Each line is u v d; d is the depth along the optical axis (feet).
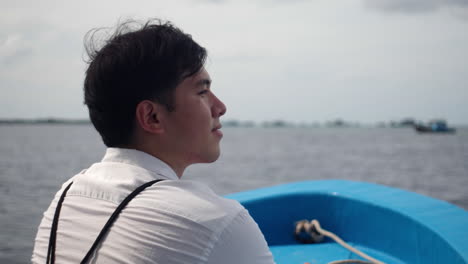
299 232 7.33
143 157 2.67
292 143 168.35
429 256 5.69
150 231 2.30
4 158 60.29
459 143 158.20
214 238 2.29
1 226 16.40
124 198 2.47
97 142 122.42
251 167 61.46
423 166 62.64
